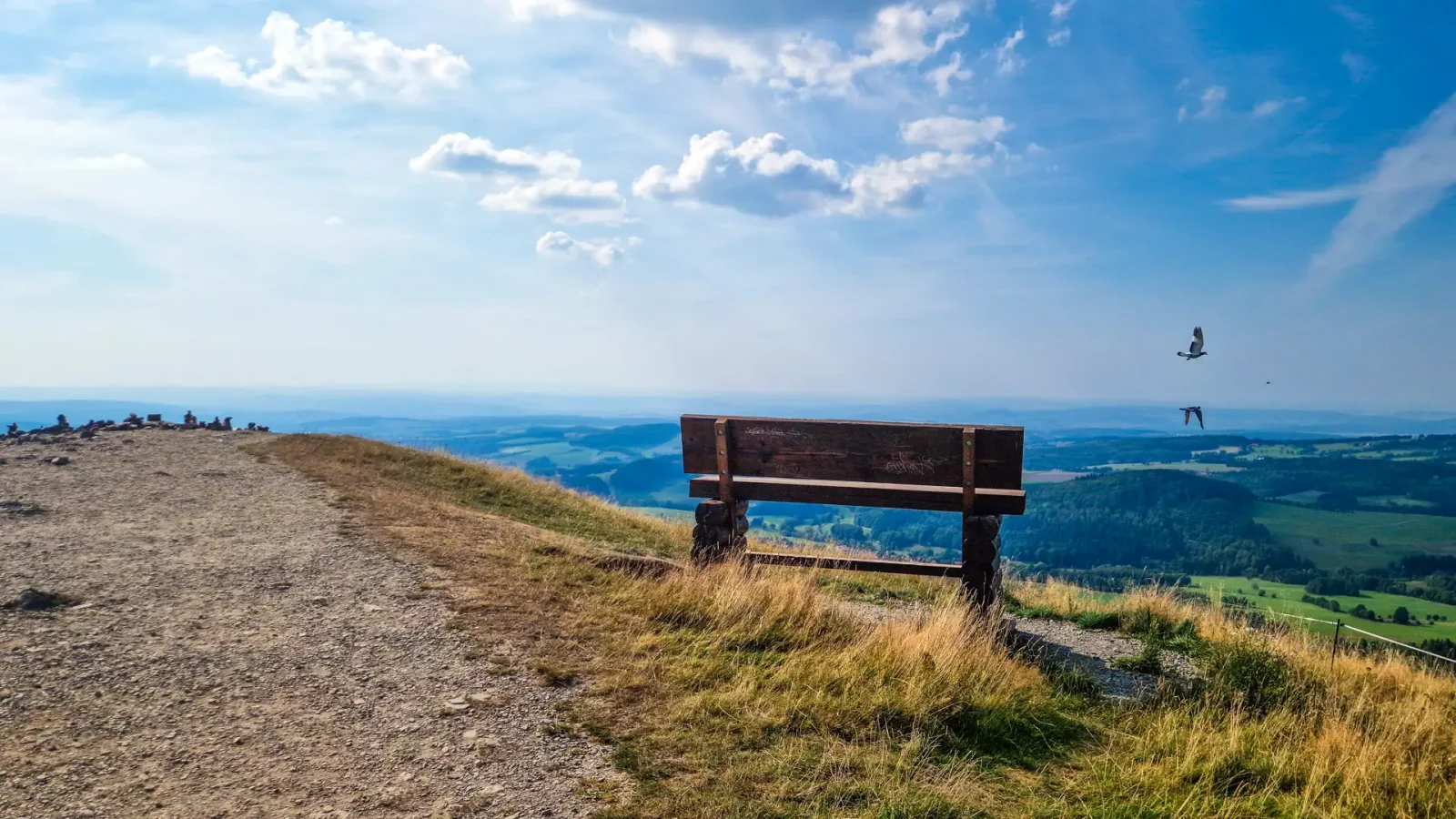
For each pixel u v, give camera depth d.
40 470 12.16
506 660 5.84
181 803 3.91
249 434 18.16
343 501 10.88
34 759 4.18
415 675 5.52
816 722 5.14
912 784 4.43
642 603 7.19
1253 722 5.64
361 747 4.55
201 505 10.37
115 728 4.58
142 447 15.09
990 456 7.69
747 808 4.10
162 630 6.02
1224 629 8.45
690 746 4.74
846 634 6.95
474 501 13.23
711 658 6.09
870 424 8.05
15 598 6.33
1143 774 4.75
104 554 7.86
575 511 13.93
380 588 7.24
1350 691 6.62
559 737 4.79
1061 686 6.46
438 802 4.05
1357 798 4.50
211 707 4.91
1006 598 10.20
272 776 4.20
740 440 8.54
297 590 7.10
